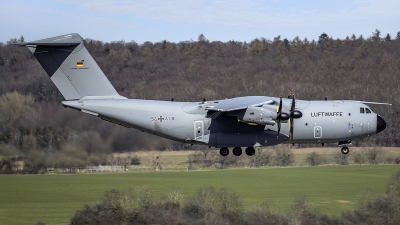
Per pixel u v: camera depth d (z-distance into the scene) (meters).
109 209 19.61
